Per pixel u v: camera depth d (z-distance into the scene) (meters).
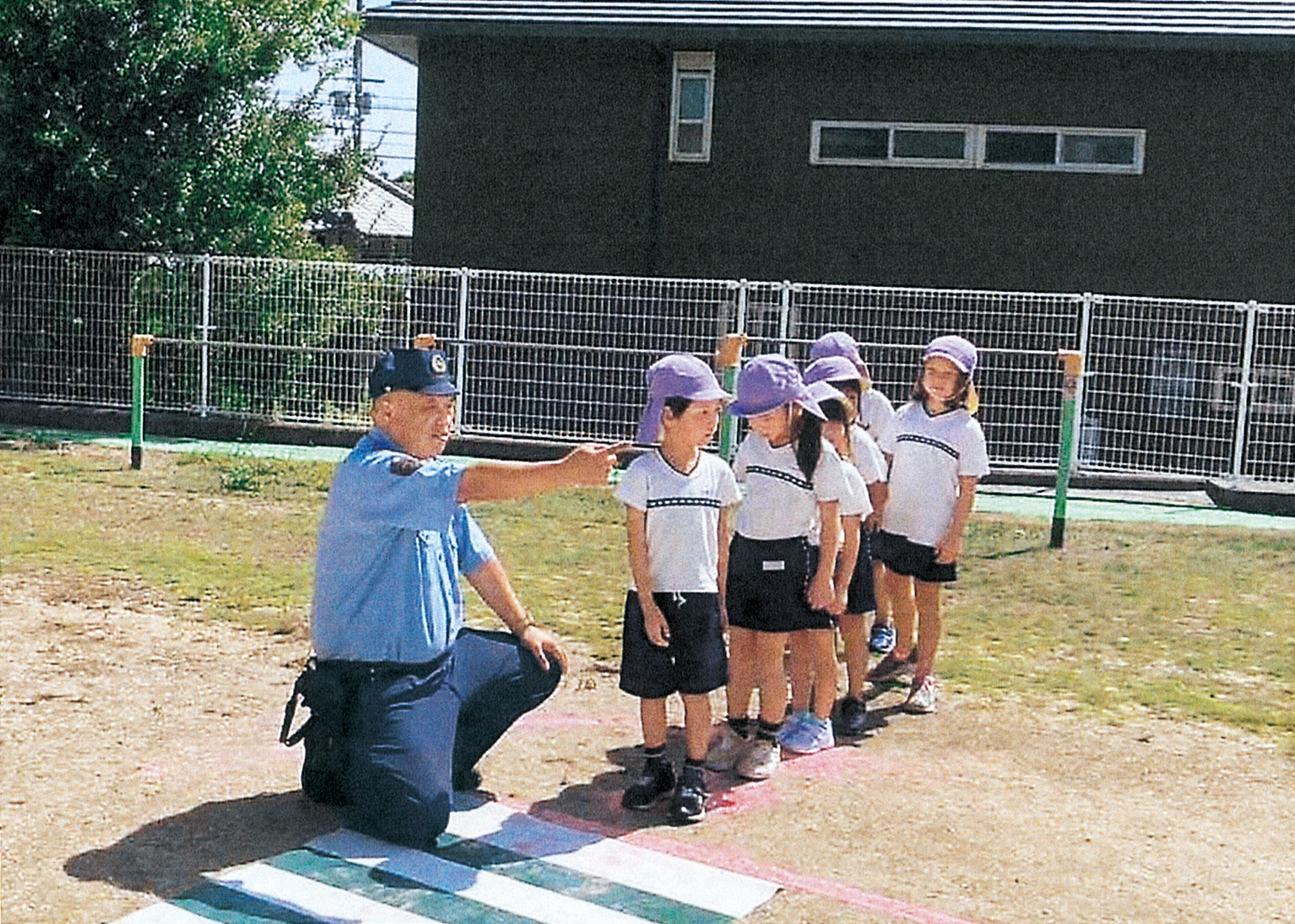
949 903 3.96
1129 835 4.56
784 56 15.89
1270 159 15.08
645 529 4.59
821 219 16.03
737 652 5.20
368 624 4.26
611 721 5.63
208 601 7.32
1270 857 4.43
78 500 10.32
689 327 13.49
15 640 6.43
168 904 3.78
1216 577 8.87
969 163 15.66
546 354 13.77
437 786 4.17
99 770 4.81
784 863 4.21
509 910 3.81
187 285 14.19
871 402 6.35
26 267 14.59
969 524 10.57
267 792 4.65
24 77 14.87
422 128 16.88
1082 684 6.39
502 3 16.50
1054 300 13.73
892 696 6.14
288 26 16.34
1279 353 12.61
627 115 16.39
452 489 4.03
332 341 14.05
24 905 3.75
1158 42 14.81
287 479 11.61
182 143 15.57
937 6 15.66
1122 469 12.90
